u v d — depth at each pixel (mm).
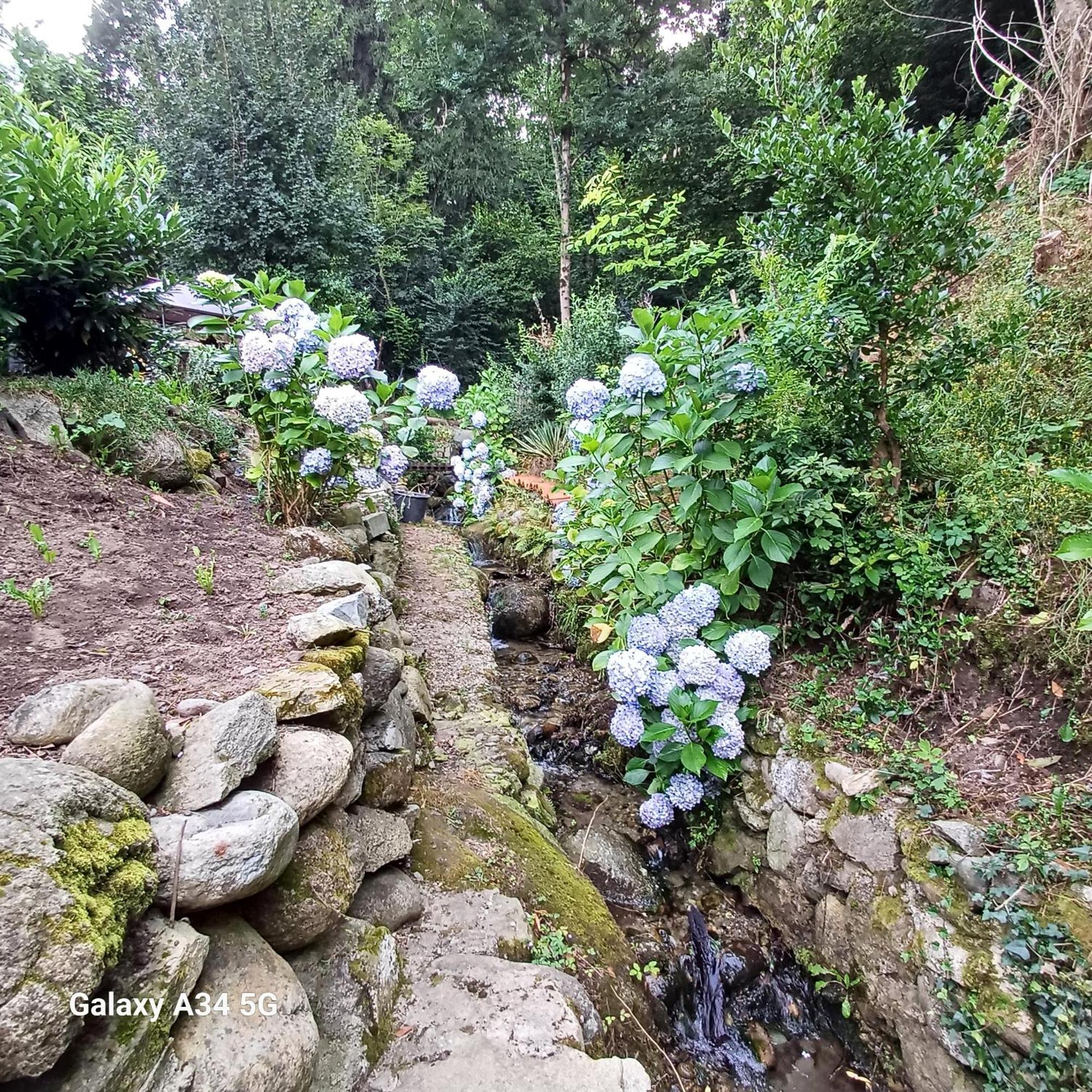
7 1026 591
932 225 2057
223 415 3607
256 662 1449
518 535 4832
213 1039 808
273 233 7852
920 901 1598
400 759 1736
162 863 851
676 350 2309
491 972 1311
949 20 4492
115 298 2914
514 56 8648
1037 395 2367
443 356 11672
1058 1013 1293
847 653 2193
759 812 2129
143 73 9109
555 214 11578
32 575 1672
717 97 7035
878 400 2240
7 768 777
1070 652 1729
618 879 2143
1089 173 2977
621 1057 1407
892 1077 1614
